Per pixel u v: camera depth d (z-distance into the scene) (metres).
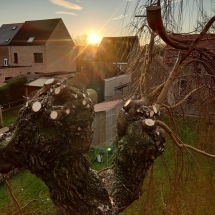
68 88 1.81
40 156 1.85
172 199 3.41
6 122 12.16
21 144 1.85
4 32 22.17
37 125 1.79
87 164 2.03
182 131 4.42
